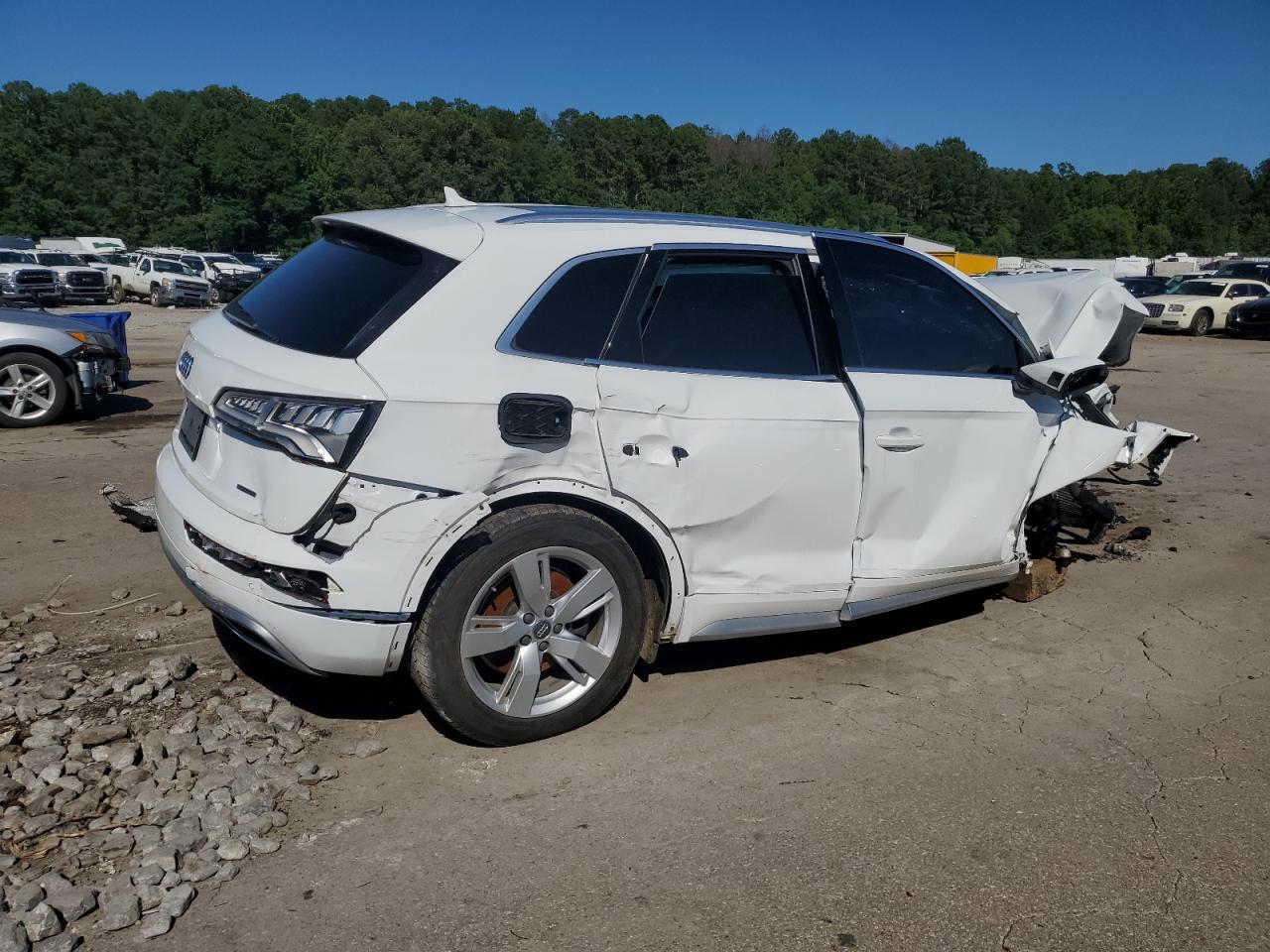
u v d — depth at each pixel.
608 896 2.71
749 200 108.75
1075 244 134.75
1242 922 2.70
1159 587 5.45
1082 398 4.95
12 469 7.38
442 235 3.39
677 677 4.11
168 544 3.54
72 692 3.68
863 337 4.04
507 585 3.36
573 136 116.62
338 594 3.06
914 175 133.12
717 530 3.65
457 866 2.82
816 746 3.58
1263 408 12.77
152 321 26.36
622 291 3.54
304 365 3.12
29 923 2.46
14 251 33.12
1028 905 2.74
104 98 101.88
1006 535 4.50
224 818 2.96
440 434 3.10
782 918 2.65
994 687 4.12
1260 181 158.75
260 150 85.44
